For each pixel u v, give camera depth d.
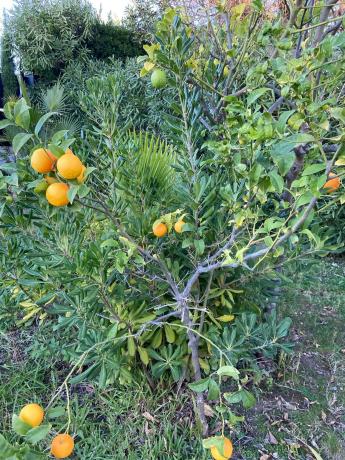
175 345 1.87
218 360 1.64
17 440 1.68
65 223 1.58
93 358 1.59
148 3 8.00
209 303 1.86
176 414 1.86
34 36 6.80
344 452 1.76
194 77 1.67
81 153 1.45
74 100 5.66
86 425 1.78
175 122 1.65
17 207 1.43
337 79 1.47
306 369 2.24
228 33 1.92
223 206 1.62
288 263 1.73
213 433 1.79
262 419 1.90
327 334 2.56
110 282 1.58
